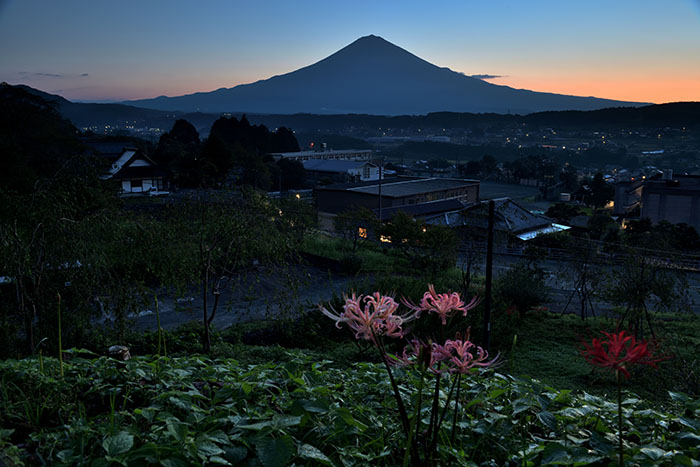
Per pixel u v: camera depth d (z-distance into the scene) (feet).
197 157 233.55
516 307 80.84
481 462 10.49
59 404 11.94
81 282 37.01
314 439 10.14
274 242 50.31
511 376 13.67
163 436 9.37
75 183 38.96
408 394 12.89
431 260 113.50
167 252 44.01
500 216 161.89
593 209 399.85
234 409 11.10
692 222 230.07
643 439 10.87
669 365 36.63
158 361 14.99
